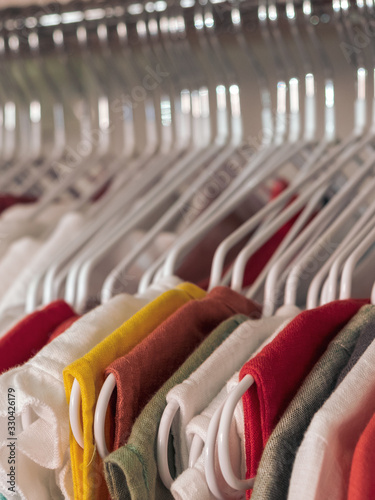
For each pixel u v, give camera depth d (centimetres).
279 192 83
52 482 51
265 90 90
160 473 44
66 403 46
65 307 60
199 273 81
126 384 44
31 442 46
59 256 73
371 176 83
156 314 52
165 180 86
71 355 47
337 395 39
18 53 92
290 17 78
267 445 39
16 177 110
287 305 59
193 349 52
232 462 45
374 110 83
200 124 95
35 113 106
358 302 52
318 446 36
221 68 92
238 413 45
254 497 39
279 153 86
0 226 85
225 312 56
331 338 48
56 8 86
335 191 89
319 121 104
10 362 54
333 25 83
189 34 84
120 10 83
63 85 118
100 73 98
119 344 47
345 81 102
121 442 45
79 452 45
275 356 42
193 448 43
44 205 92
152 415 44
